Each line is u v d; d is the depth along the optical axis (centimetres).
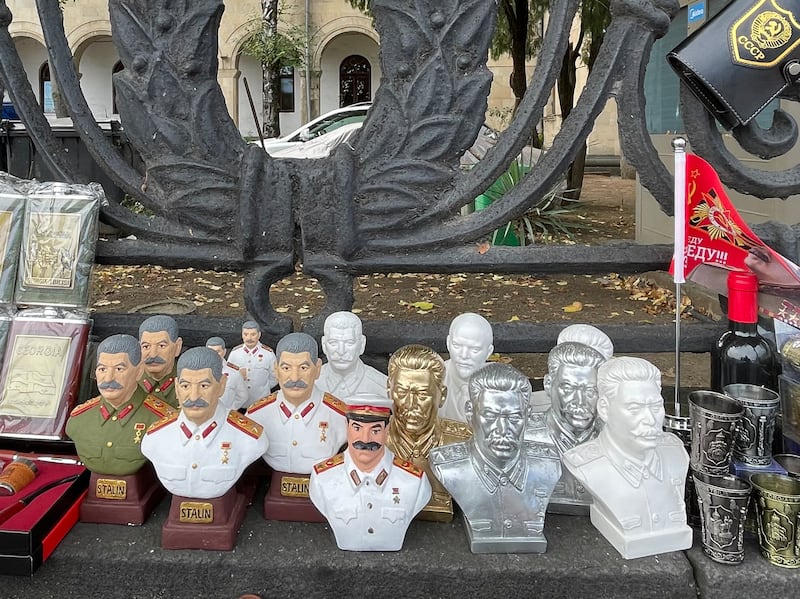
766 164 332
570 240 549
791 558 115
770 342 162
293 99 1491
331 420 125
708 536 117
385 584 115
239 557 116
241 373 148
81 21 1238
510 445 112
